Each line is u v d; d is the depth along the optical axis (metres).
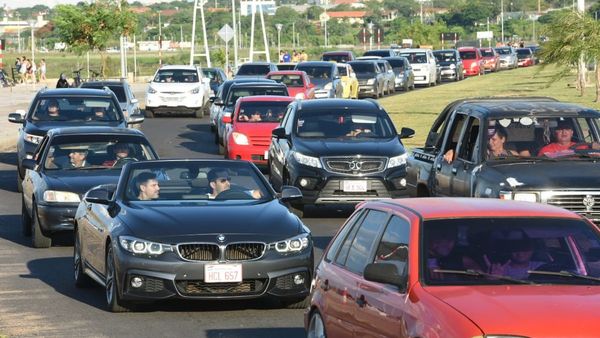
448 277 17.70
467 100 37.59
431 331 16.25
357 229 20.77
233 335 25.72
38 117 58.03
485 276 17.73
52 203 38.97
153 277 27.45
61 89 60.62
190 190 30.78
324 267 21.31
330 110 50.19
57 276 34.47
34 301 30.34
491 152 33.91
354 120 49.75
